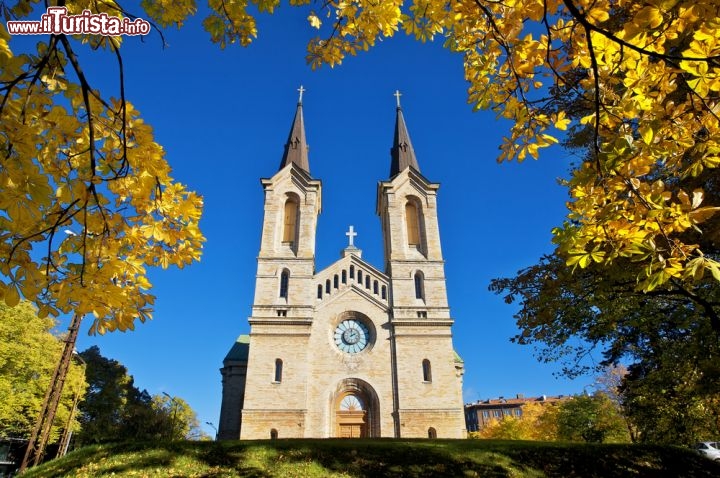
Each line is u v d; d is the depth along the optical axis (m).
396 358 38.09
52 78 3.62
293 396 35.88
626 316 16.69
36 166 3.16
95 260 4.23
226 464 19.25
